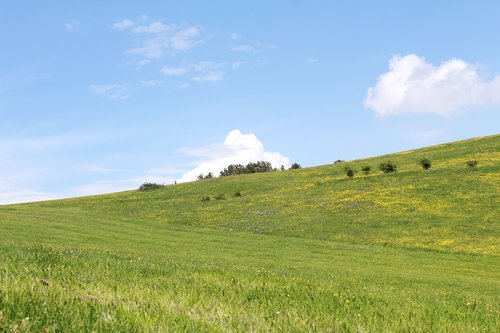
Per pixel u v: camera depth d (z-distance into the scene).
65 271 10.53
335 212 61.66
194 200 83.00
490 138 106.81
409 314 9.35
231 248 43.53
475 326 8.98
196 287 10.30
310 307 9.20
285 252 42.16
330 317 8.19
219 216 66.62
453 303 13.77
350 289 13.53
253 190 87.06
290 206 68.50
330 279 21.47
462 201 60.12
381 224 54.09
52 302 6.13
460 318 9.94
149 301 7.48
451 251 43.09
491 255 41.25
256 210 68.31
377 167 94.06
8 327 5.03
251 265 28.91
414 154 105.94
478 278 31.34
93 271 11.23
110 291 8.20
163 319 6.25
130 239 45.91
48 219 56.81
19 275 8.77
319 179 89.94
